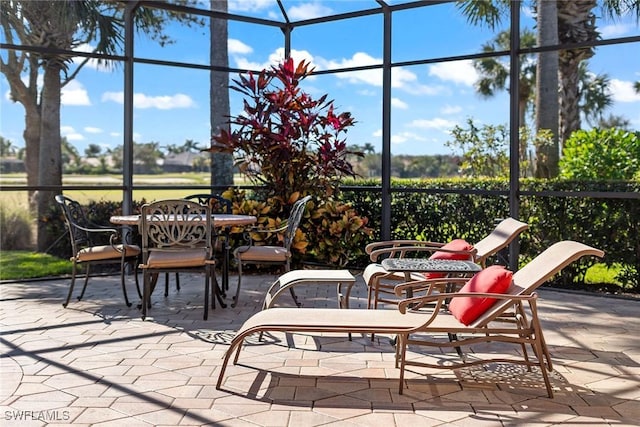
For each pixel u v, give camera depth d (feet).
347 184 26.71
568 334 15.03
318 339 14.48
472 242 22.89
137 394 10.59
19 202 25.94
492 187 23.81
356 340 14.43
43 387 10.91
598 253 10.66
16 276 24.54
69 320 16.16
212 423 9.35
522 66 40.98
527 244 22.02
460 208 23.09
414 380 11.55
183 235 16.29
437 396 10.68
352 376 11.72
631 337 14.76
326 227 23.67
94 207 24.72
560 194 20.08
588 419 9.61
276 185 24.13
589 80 31.76
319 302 18.70
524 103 41.68
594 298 19.61
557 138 29.14
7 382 11.18
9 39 28.12
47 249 25.75
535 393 10.88
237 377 11.57
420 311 14.07
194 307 17.93
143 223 16.22
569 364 12.63
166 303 18.48
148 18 28.04
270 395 10.62
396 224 24.57
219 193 26.81
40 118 28.71
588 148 23.88
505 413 9.87
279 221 23.13
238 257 18.15
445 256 15.12
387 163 23.94
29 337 14.38
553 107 29.60
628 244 20.18
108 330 15.10
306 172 24.29
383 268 14.49
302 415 9.71
